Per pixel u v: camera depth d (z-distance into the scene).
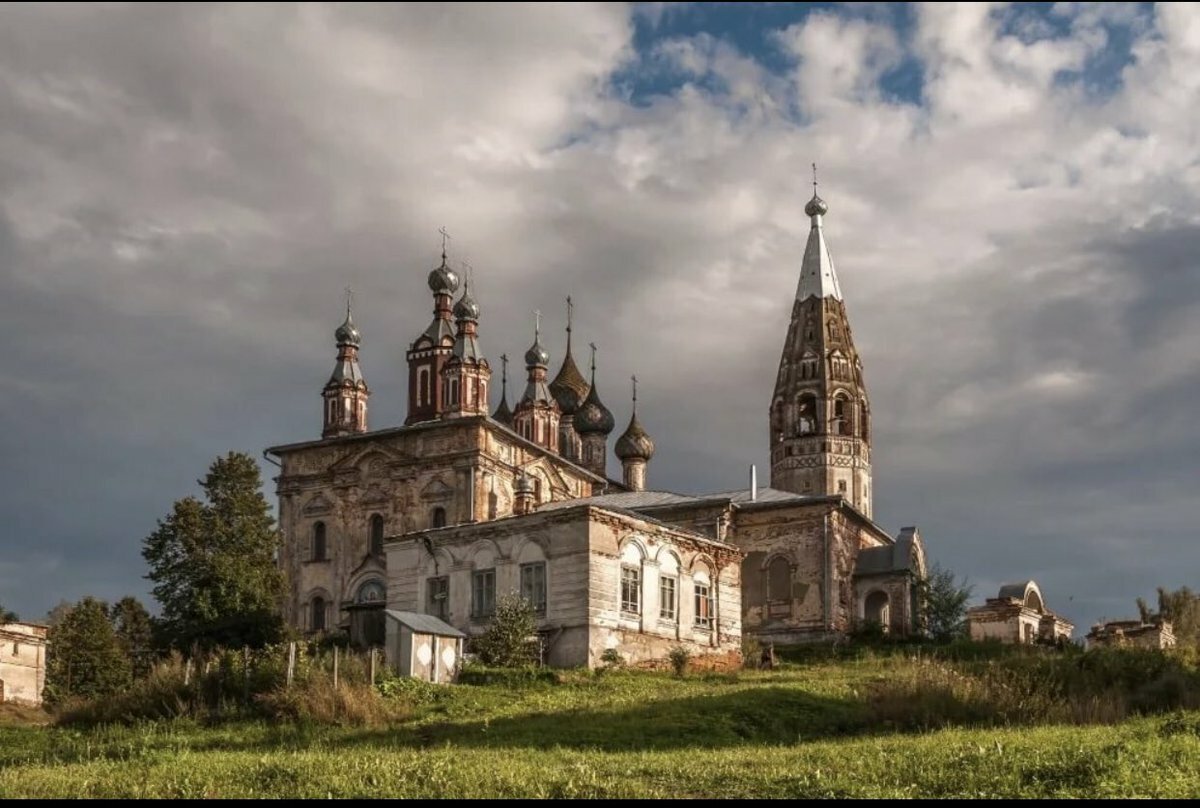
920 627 75.81
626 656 56.72
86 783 26.16
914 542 76.62
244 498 72.81
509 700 44.47
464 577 59.53
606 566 56.69
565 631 55.78
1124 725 34.84
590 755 30.70
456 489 77.94
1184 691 42.81
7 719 61.28
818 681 49.47
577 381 109.69
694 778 26.61
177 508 71.12
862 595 75.50
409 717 41.00
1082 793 24.59
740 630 63.66
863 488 112.25
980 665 49.09
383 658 50.19
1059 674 45.56
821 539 73.19
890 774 26.64
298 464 82.69
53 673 69.88
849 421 112.88
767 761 29.05
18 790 25.53
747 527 74.94
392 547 62.22
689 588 61.06
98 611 73.69
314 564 80.88
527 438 94.62
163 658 67.25
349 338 87.19
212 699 43.78
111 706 44.56
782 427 113.94
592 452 106.38
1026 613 73.50
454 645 51.69
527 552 57.88
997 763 27.30
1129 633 65.69
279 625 68.19
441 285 86.88
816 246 118.94
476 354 82.06
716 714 38.59
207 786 25.25
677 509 75.19
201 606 67.81
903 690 40.62
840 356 113.81
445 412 81.06
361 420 86.44
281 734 37.88
